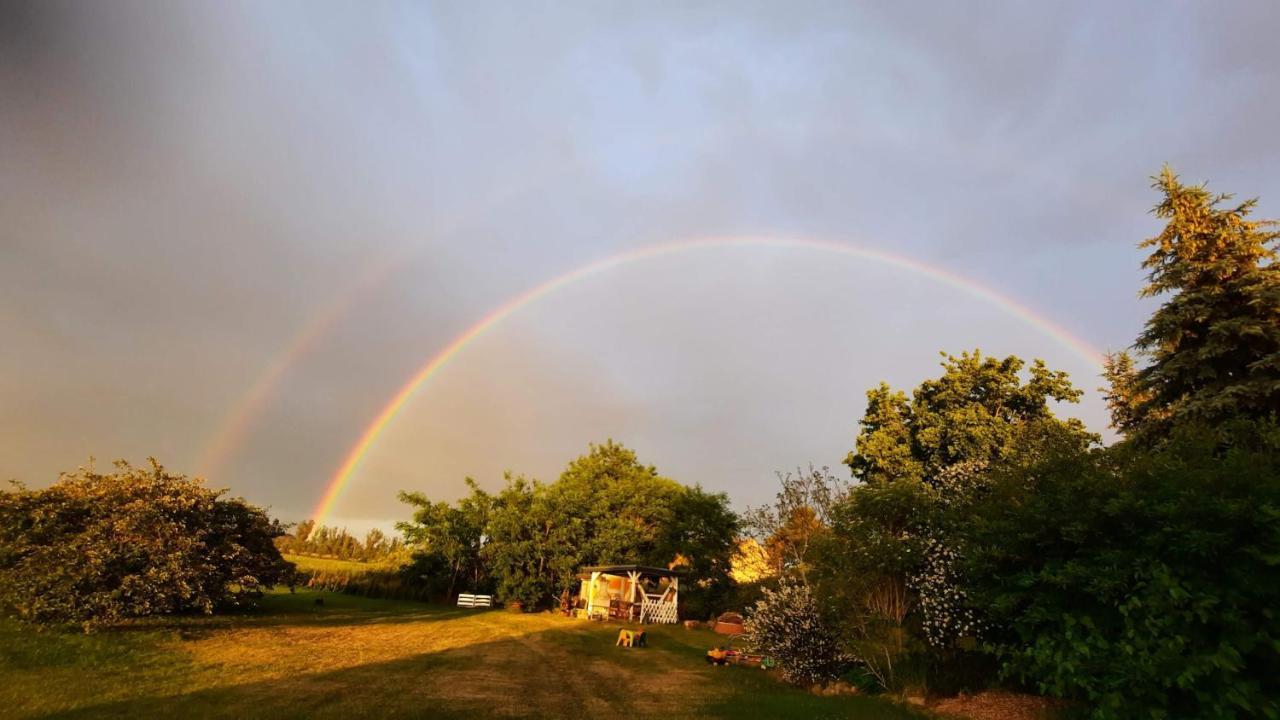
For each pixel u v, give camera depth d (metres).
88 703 8.24
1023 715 8.11
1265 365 13.78
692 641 20.84
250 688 9.61
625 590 32.62
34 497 16.36
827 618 11.37
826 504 12.14
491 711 8.88
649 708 9.45
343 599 36.25
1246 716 5.84
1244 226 15.68
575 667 13.85
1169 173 16.81
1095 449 8.28
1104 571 6.65
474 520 41.28
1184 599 6.02
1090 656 6.80
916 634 10.01
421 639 17.94
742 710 9.18
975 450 21.94
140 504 16.62
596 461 47.38
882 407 26.56
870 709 8.92
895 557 9.99
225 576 18.80
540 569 35.88
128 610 15.30
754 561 14.30
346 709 8.46
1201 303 15.24
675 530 35.59
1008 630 8.95
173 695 8.91
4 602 14.53
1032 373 24.33
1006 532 8.20
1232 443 7.69
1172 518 6.26
